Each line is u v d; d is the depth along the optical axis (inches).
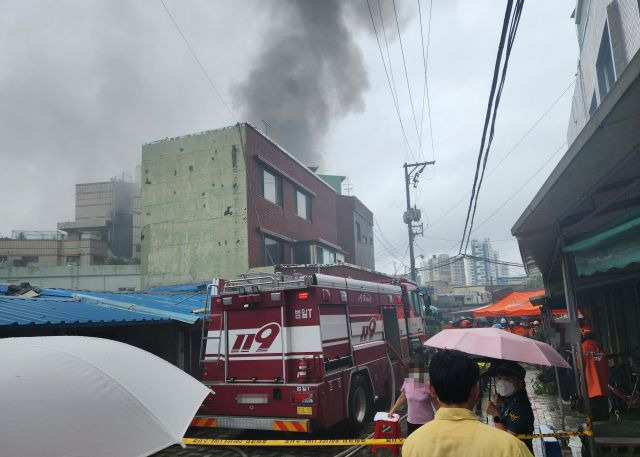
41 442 65.2
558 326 370.6
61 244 1620.3
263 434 346.3
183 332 507.8
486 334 196.4
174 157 788.0
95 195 1867.6
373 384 374.0
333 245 971.3
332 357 325.7
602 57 592.4
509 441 78.0
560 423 346.9
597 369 309.0
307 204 960.9
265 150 804.0
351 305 366.6
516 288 2429.9
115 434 72.4
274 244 807.1
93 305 474.9
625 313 428.1
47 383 74.2
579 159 175.9
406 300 511.2
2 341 89.0
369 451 301.7
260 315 328.2
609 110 137.3
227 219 738.2
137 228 1774.1
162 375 92.4
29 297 486.6
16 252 1588.3
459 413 85.0
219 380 328.2
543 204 231.3
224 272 725.9
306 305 318.0
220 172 754.8
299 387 302.2
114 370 84.7
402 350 461.1
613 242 196.5
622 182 210.1
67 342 91.8
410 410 221.5
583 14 716.0
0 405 66.7
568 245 264.4
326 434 339.3
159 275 763.4
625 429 223.8
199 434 349.4
